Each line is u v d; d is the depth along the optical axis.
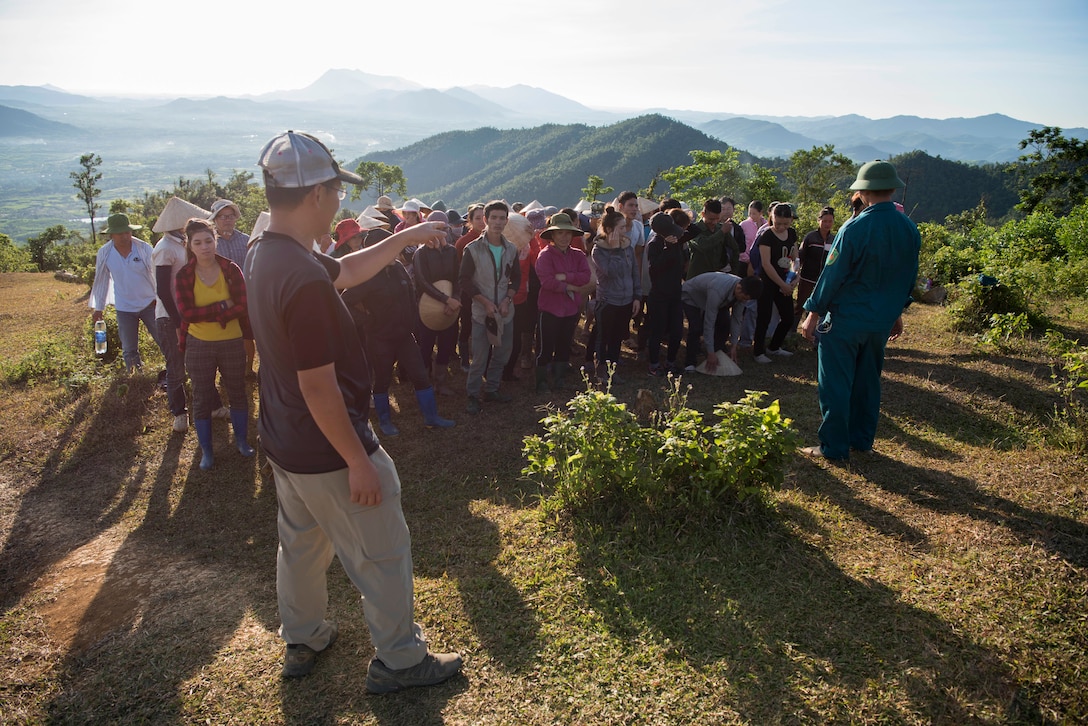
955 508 3.82
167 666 2.91
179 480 5.14
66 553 4.12
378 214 8.68
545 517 4.05
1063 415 5.16
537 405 6.43
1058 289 11.36
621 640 2.86
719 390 6.54
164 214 5.82
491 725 2.42
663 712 2.44
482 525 4.08
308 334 2.05
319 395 2.08
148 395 6.80
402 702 2.58
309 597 2.69
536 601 3.20
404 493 4.69
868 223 4.22
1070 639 2.64
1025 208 45.50
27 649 3.11
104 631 3.25
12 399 7.05
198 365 5.16
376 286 5.46
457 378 7.61
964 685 2.46
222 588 3.58
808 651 2.71
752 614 2.97
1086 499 3.70
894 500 4.00
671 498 3.88
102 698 2.73
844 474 4.43
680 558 3.47
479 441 5.61
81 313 12.69
